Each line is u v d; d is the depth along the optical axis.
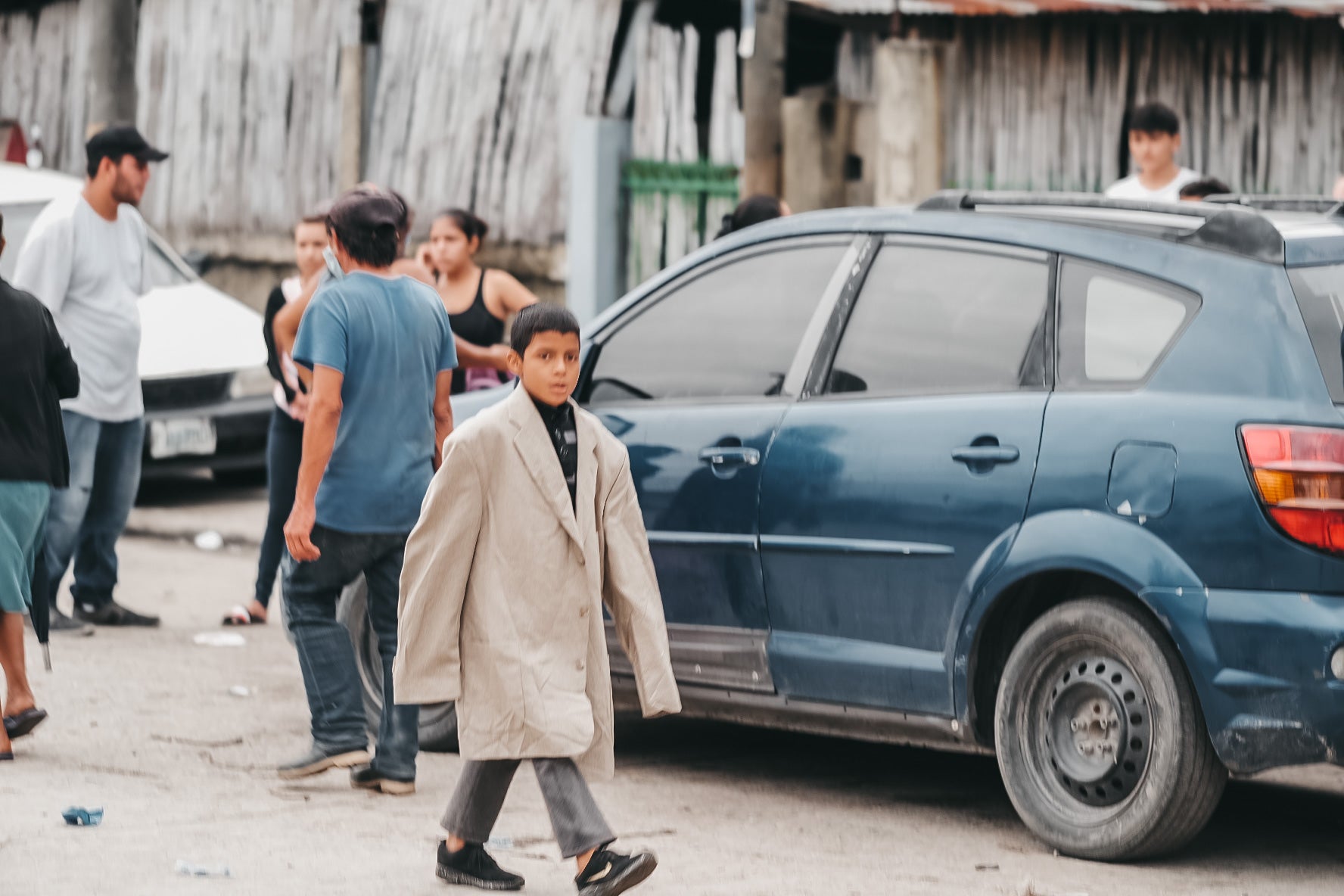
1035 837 8.74
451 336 9.74
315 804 9.10
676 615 9.63
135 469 13.63
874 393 9.12
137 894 7.52
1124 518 8.16
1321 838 8.95
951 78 19.55
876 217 9.50
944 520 8.66
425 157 22.86
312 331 9.16
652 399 9.95
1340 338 8.06
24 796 9.06
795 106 17.64
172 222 26.61
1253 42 18.72
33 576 10.03
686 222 19.84
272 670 12.35
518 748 7.33
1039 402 8.52
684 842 8.62
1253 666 7.79
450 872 7.78
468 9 22.38
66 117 27.98
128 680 11.90
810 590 9.12
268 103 25.25
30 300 10.09
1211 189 13.76
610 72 20.73
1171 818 8.09
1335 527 7.71
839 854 8.44
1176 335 8.30
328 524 9.24
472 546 7.43
